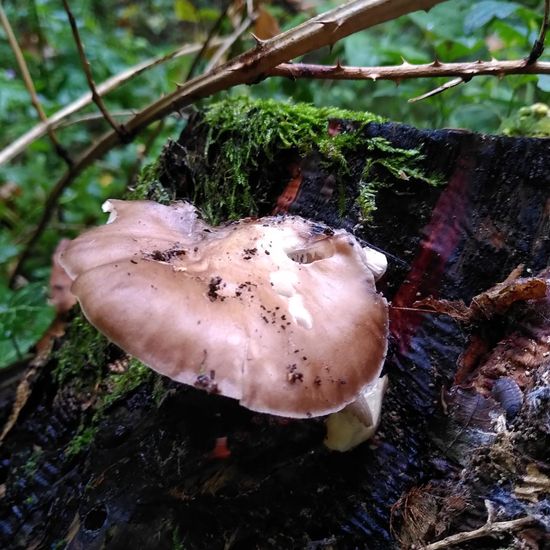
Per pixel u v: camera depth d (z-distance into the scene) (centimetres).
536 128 24
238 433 18
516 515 14
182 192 25
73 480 20
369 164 20
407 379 18
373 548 17
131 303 14
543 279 17
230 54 34
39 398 24
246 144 22
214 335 14
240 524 17
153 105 25
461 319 18
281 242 17
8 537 20
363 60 35
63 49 48
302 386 14
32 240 36
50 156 52
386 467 18
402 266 20
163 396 20
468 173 19
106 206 18
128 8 76
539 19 27
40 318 28
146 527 17
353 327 15
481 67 19
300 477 18
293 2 49
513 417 16
